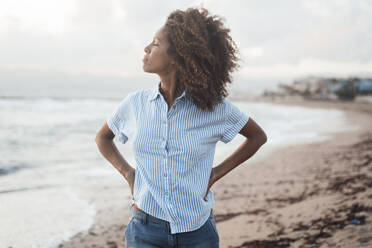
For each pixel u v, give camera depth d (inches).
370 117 1163.3
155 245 62.4
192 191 61.4
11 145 446.9
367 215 155.6
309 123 890.7
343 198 193.0
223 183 268.5
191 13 61.9
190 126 61.4
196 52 59.5
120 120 68.8
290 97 3681.1
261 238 149.1
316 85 3614.7
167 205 60.3
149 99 63.9
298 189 237.9
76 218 189.2
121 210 204.7
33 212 195.8
